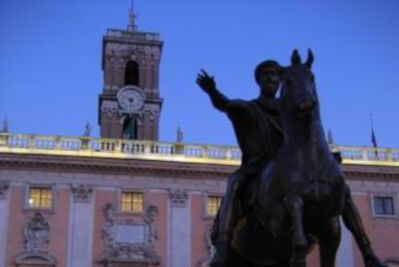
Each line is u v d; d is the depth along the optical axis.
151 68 65.75
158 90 64.88
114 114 63.03
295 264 5.62
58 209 44.16
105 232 44.00
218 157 47.19
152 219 44.91
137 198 45.44
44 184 44.56
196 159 46.91
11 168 44.56
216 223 7.20
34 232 43.19
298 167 6.11
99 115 65.56
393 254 46.62
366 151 49.09
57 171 45.03
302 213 5.90
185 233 44.97
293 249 5.66
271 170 6.32
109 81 64.25
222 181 46.66
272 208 6.14
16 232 43.06
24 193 44.12
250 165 6.97
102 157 45.38
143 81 65.00
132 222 44.59
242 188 6.80
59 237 43.47
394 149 49.34
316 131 6.23
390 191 48.34
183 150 47.09
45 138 45.78
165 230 44.88
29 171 44.75
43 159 44.72
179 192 45.88
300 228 5.72
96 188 45.09
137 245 44.06
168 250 44.41
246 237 6.77
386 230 47.22
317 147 6.18
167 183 46.03
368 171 48.22
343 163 48.09
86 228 43.97
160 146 47.09
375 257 6.19
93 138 46.41
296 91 6.20
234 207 6.72
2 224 43.06
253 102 7.26
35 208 43.81
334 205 6.12
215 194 46.28
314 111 6.27
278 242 6.38
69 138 46.06
